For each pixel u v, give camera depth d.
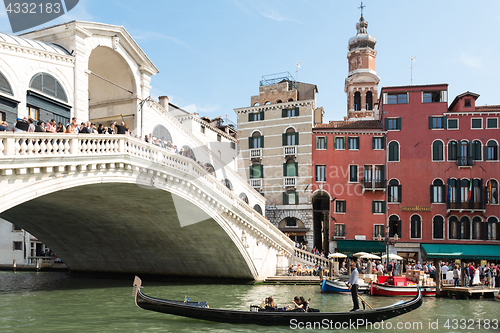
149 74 22.95
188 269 27.75
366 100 42.28
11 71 14.94
